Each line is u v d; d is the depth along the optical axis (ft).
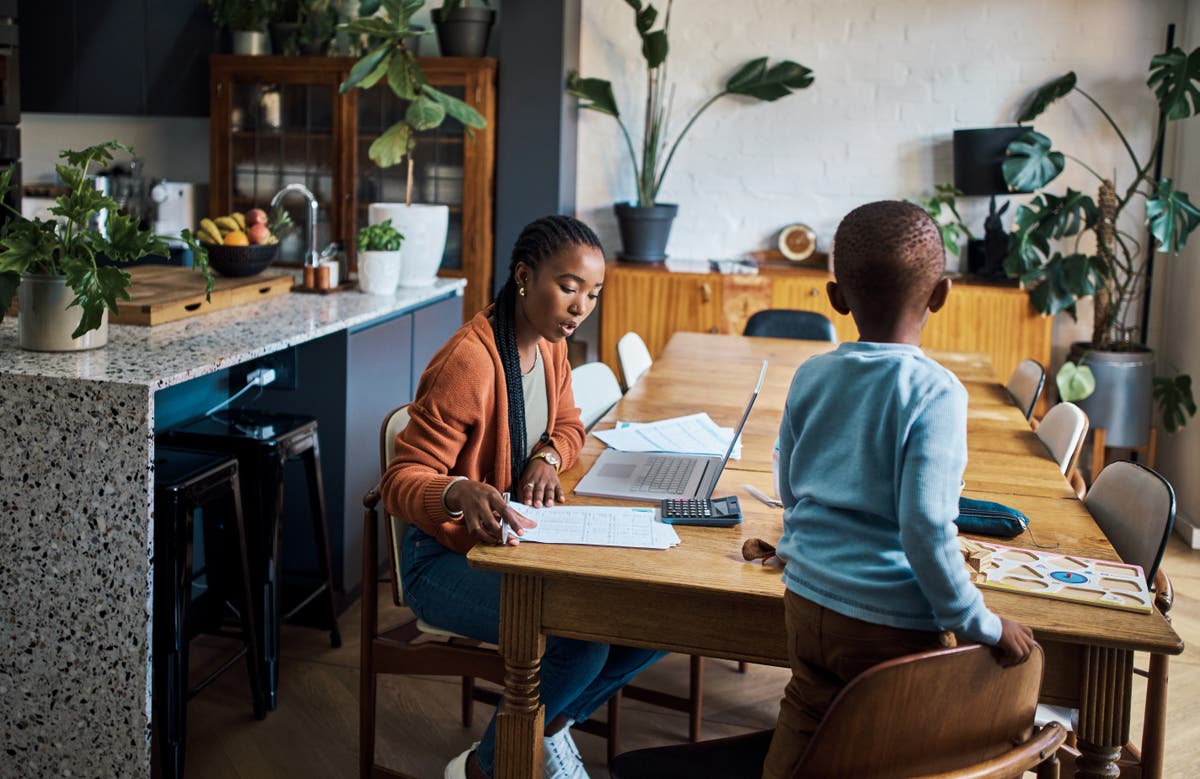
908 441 4.55
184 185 19.12
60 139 19.85
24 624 7.63
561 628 5.87
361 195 18.13
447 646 7.07
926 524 4.40
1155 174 17.02
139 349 8.35
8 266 7.53
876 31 17.66
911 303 4.83
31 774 7.84
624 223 18.01
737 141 18.34
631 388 10.51
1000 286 16.57
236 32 18.22
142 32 18.44
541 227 6.75
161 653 7.82
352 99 17.87
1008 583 5.52
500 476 6.96
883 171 17.99
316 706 9.34
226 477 8.42
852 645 4.73
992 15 17.29
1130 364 15.70
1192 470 15.37
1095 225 16.37
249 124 18.29
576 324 6.90
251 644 8.92
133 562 7.37
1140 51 16.93
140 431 7.19
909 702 4.54
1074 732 6.45
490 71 17.37
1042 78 17.28
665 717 9.41
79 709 7.66
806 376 5.12
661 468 7.50
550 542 6.01
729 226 18.61
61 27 18.58
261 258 11.50
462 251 17.92
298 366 10.94
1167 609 6.54
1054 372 17.79
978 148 16.56
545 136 17.53
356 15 18.24
